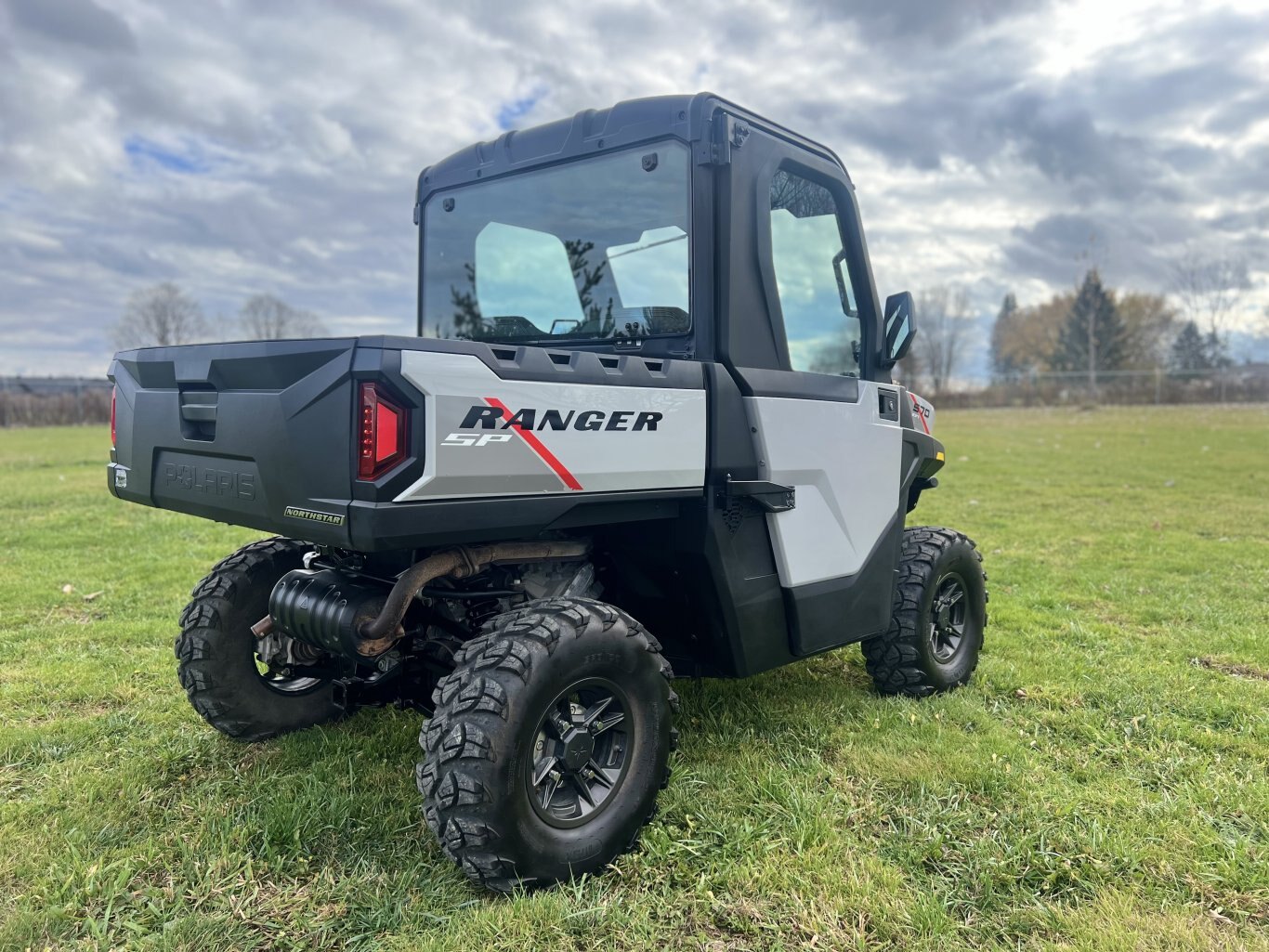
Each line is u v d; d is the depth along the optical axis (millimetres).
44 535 7656
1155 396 34656
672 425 2604
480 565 2551
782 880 2363
